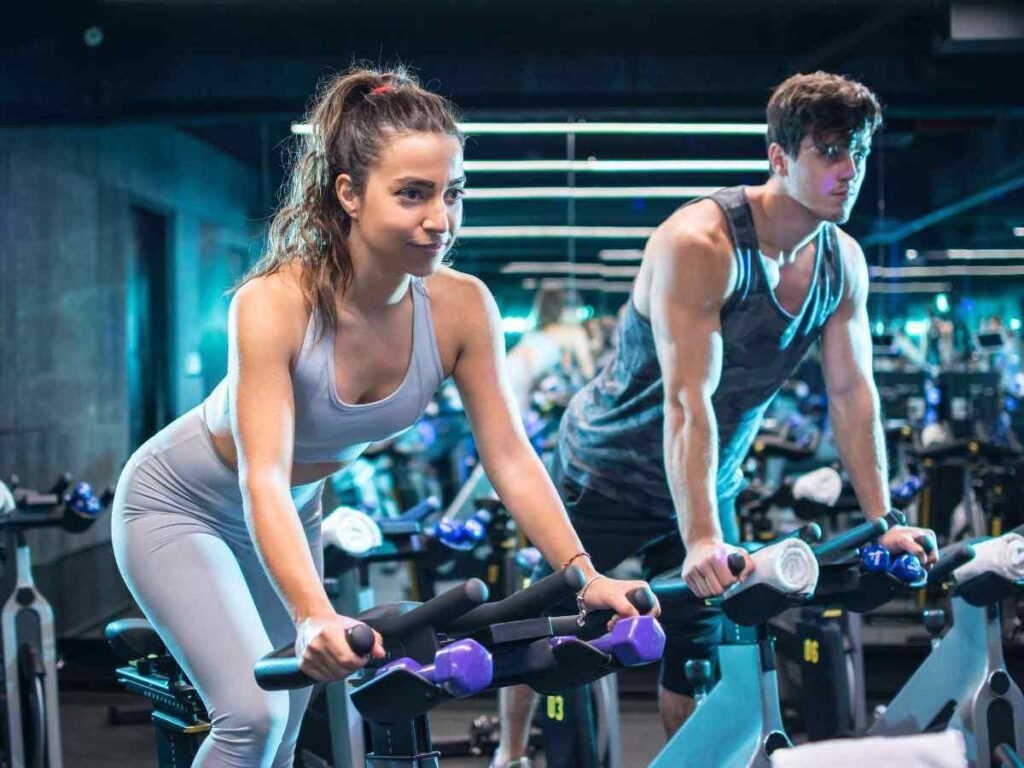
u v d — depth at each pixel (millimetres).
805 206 2312
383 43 5449
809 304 2490
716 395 2574
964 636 2555
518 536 4887
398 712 1322
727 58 5449
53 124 5246
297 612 1400
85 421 5520
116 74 5348
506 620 1395
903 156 5453
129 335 5570
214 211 5520
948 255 5445
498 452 1803
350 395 1741
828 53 5352
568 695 2844
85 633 5305
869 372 2609
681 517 2293
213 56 5406
